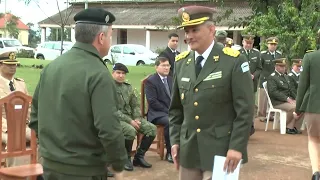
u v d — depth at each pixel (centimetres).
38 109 259
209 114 293
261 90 915
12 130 410
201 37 290
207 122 294
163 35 2919
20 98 413
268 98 824
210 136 294
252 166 579
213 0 1092
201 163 296
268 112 823
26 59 2505
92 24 248
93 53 248
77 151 244
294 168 573
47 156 249
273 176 537
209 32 293
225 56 291
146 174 532
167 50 697
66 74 245
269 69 907
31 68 1853
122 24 2767
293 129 802
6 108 405
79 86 240
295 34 930
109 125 236
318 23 945
